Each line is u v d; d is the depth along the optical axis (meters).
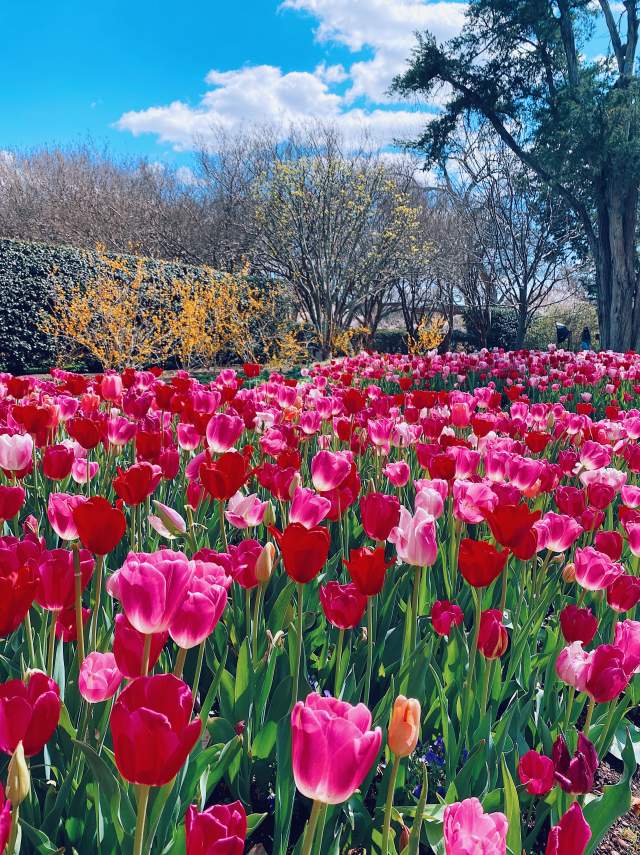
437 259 23.86
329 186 18.59
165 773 0.90
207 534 2.89
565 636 1.99
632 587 2.12
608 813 1.72
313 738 0.92
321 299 19.41
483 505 2.37
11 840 1.07
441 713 2.03
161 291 16.20
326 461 2.48
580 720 2.52
